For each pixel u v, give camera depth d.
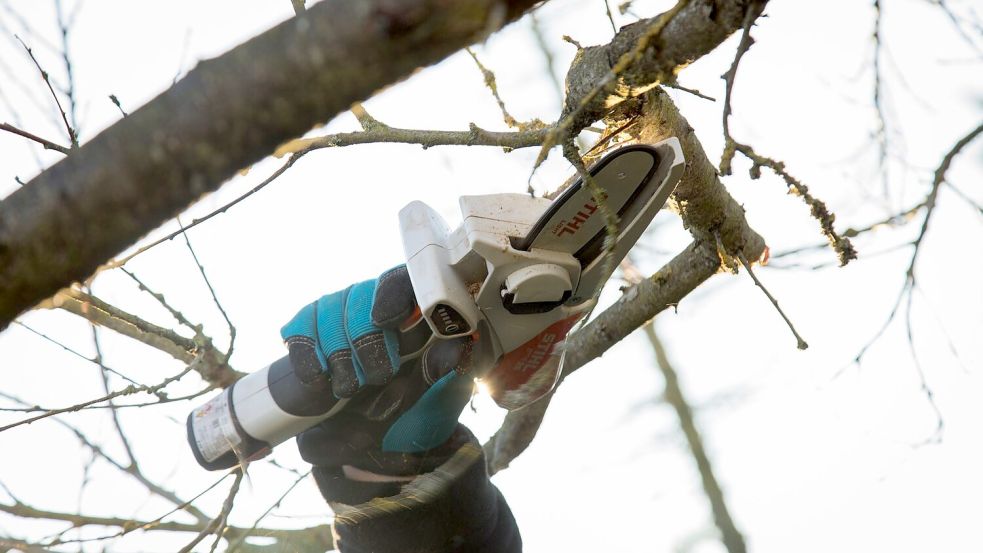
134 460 3.92
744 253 4.50
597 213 3.24
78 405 3.58
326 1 1.63
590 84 3.12
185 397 3.80
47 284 1.74
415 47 1.62
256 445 3.78
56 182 1.70
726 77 2.63
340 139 3.80
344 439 3.78
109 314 4.11
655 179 3.23
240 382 3.82
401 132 3.76
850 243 3.98
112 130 1.69
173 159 1.66
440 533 3.87
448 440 3.87
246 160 1.70
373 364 3.48
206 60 1.68
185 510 3.98
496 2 1.61
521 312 3.46
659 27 2.46
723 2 2.70
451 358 3.47
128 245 1.75
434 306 3.29
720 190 4.25
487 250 3.22
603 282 3.02
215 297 4.07
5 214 1.71
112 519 3.82
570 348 5.01
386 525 3.86
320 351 3.57
